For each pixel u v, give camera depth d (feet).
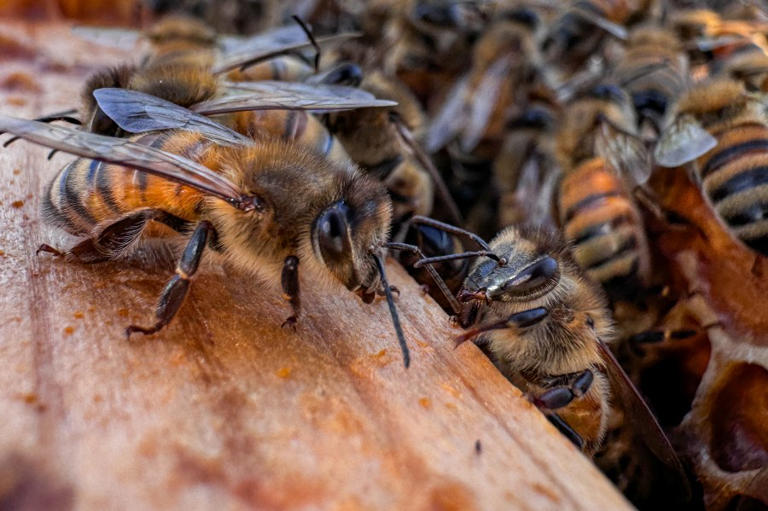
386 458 0.19
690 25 0.29
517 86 0.28
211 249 0.21
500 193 0.27
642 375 0.24
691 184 0.24
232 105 0.22
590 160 0.25
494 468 0.19
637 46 0.28
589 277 0.22
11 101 0.25
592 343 0.22
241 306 0.21
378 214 0.20
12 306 0.20
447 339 0.21
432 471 0.18
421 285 0.22
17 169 0.23
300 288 0.21
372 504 0.18
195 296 0.21
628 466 0.23
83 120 0.22
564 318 0.21
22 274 0.21
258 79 0.25
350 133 0.24
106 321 0.20
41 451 0.18
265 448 0.19
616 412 0.22
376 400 0.19
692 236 0.24
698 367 0.24
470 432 0.19
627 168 0.24
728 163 0.23
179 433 0.19
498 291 0.21
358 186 0.20
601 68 0.29
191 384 0.19
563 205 0.24
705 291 0.23
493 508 0.18
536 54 0.29
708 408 0.23
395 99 0.25
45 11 0.31
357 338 0.20
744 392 0.23
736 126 0.23
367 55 0.28
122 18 0.33
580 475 0.19
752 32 0.28
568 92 0.28
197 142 0.21
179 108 0.21
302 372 0.20
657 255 0.24
